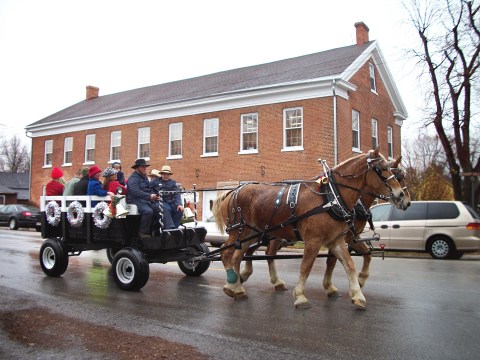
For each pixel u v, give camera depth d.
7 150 79.69
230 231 7.56
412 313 6.07
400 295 7.25
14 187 54.31
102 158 27.92
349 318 5.84
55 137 31.45
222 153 22.05
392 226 13.54
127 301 6.92
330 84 18.70
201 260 7.96
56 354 4.53
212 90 23.62
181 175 23.66
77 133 29.78
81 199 8.70
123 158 26.66
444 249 12.74
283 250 15.72
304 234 6.41
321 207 6.23
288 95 19.94
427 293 7.41
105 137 27.86
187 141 23.55
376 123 23.38
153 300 7.00
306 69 21.27
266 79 21.91
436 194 27.58
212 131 22.70
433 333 5.17
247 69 26.91
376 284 8.27
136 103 27.44
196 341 4.93
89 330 5.36
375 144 23.27
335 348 4.68
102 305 6.65
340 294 7.38
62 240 9.20
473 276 9.24
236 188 7.66
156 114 25.08
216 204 7.88
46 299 7.04
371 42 22.75
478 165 18.72
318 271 10.15
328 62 21.30
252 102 21.09
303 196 6.52
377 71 23.66
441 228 12.80
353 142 20.80
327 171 6.59
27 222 25.84
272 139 20.34
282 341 4.92
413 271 10.02
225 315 6.05
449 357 4.41
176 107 23.77
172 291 7.74
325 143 18.80
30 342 4.91
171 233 8.08
